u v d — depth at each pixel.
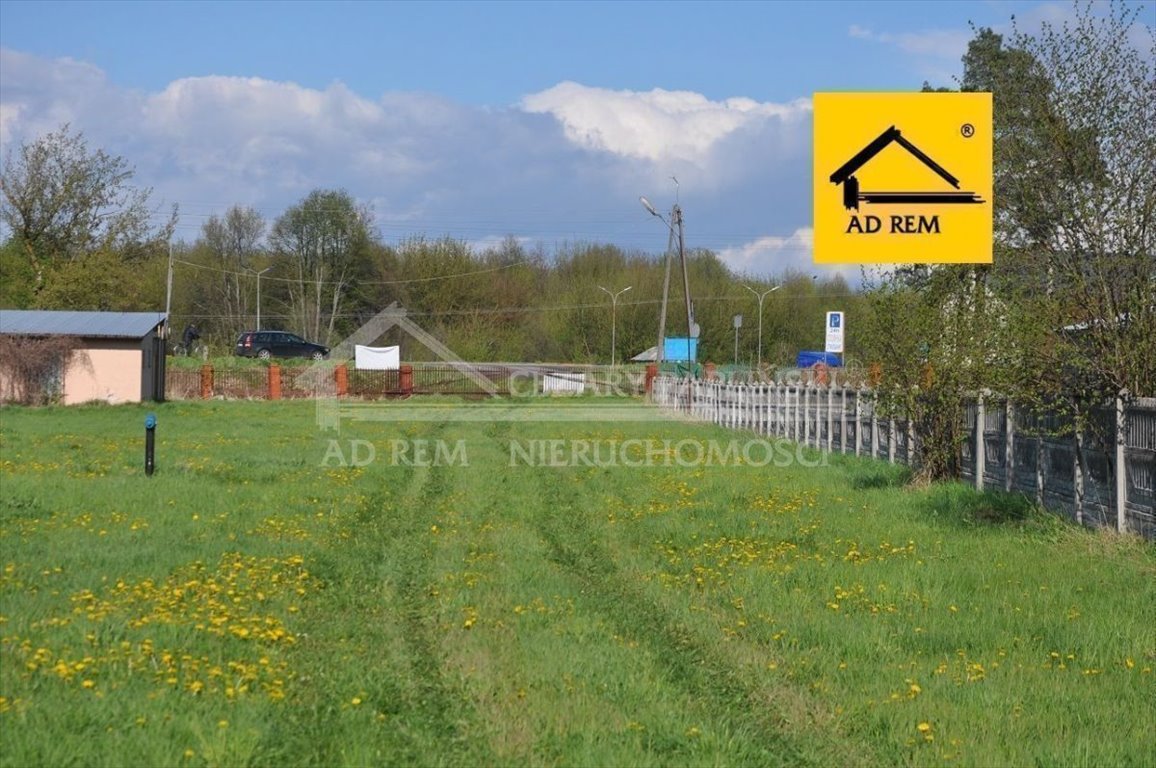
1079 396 15.24
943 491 18.78
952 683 8.67
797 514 17.31
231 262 87.44
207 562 12.63
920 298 19.33
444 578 12.53
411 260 77.38
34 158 63.56
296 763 6.79
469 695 8.21
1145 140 15.07
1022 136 15.99
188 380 51.94
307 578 12.13
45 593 10.70
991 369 17.03
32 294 62.72
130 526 15.05
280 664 8.74
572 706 7.97
